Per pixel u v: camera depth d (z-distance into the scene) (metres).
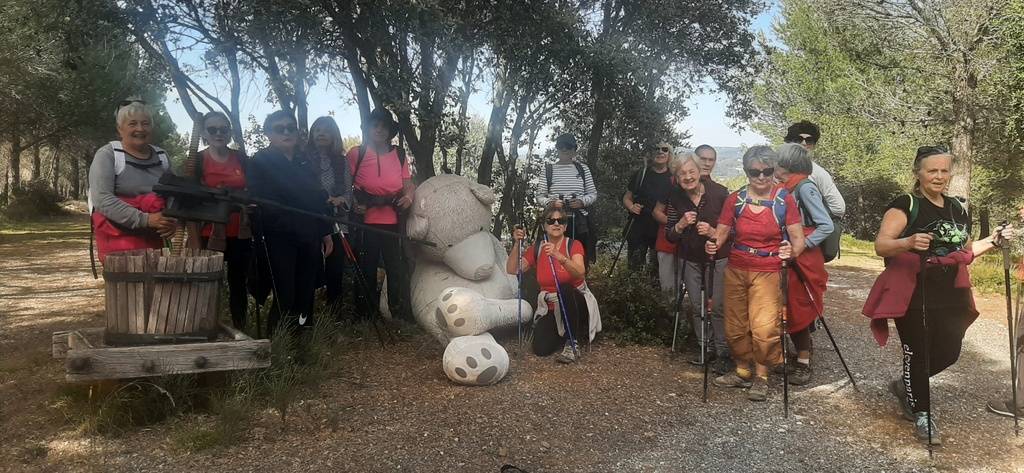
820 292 4.68
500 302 5.41
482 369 4.49
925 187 3.86
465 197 5.70
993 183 19.81
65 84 16.61
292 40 5.60
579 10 7.84
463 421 3.93
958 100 14.62
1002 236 3.85
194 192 3.97
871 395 4.62
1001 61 14.30
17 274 9.84
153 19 5.72
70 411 3.86
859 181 24.39
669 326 5.84
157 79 7.97
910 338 3.85
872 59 18.09
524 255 5.52
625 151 8.41
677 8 7.90
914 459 3.59
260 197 4.58
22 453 3.38
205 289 3.96
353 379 4.59
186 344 3.85
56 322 6.35
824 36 21.81
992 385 4.93
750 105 9.65
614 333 5.84
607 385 4.68
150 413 3.82
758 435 3.89
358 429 3.76
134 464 3.29
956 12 14.26
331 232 5.31
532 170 8.59
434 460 3.42
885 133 20.78
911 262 3.84
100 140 20.11
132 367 3.66
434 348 5.35
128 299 3.82
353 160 5.59
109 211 4.00
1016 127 15.89
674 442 3.77
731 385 4.71
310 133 5.36
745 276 4.48
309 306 5.00
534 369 4.98
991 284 9.85
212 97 7.16
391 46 6.00
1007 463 3.55
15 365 4.80
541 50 6.66
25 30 7.43
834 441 3.83
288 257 4.84
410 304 5.84
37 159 29.67
